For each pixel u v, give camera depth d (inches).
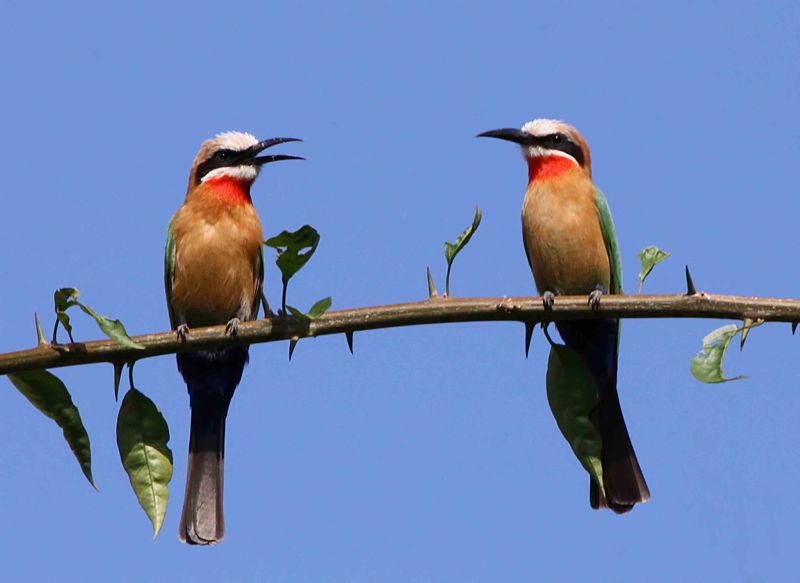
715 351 301.9
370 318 316.8
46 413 319.3
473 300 320.5
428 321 316.5
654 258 329.7
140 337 322.0
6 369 309.6
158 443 324.5
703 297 314.5
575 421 335.9
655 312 318.3
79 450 320.5
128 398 323.6
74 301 307.4
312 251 305.6
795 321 308.8
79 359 315.6
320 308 309.9
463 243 320.5
